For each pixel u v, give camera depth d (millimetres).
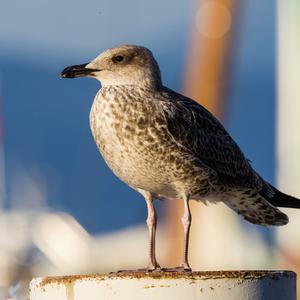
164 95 9367
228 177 9781
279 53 18781
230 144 9836
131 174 9211
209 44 20203
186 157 9148
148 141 9000
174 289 6676
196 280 6684
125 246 19156
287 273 6934
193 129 9336
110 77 9391
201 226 18344
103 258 18781
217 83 20141
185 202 9352
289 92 18641
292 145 18531
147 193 9398
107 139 9070
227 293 6711
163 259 19172
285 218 10305
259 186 10125
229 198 10133
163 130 9039
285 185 18531
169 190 9406
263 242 18672
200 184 9375
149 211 9367
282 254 18406
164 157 9078
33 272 16391
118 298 6719
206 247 18328
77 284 6820
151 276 6695
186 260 9000
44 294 7000
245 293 6738
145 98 9117
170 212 18828
